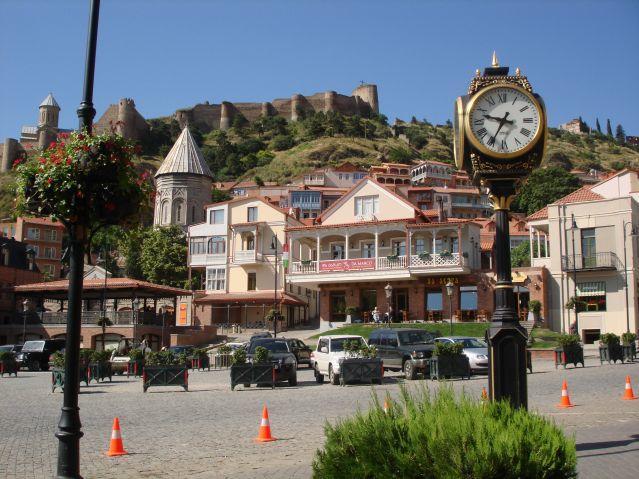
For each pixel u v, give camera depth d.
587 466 8.49
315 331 56.88
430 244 54.28
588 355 37.00
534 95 9.29
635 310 46.00
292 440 12.41
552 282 49.25
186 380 24.12
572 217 45.41
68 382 7.93
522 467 4.78
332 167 156.38
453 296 51.91
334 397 19.59
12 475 9.88
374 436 5.27
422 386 6.55
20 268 71.38
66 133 9.05
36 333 57.38
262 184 150.12
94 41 8.80
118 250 92.69
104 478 9.64
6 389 26.59
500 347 8.77
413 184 146.12
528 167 9.16
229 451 11.55
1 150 170.38
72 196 8.44
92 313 55.06
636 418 13.43
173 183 99.69
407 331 27.44
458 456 4.78
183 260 77.69
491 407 5.64
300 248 59.31
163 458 11.12
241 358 23.92
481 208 121.31
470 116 9.27
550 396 18.47
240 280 65.12
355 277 53.97
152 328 56.75
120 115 189.75
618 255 46.81
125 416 16.81
